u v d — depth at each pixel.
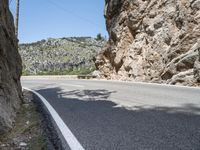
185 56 18.50
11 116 7.43
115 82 20.75
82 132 5.77
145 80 23.53
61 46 182.25
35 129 6.68
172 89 13.04
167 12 23.00
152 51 23.67
